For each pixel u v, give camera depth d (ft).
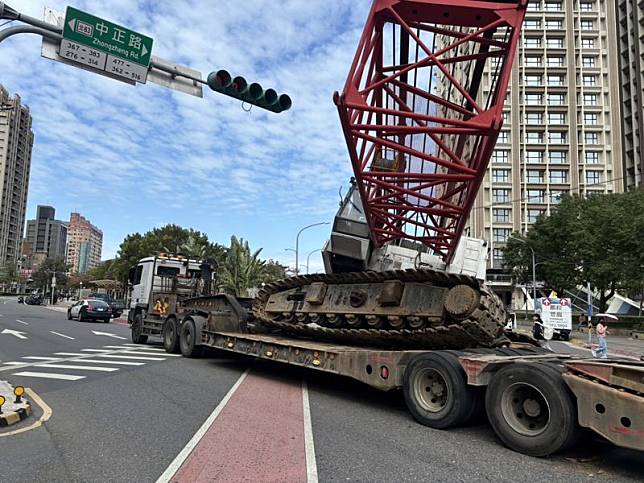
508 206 265.95
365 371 26.04
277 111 32.78
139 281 58.23
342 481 15.24
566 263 159.33
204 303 46.65
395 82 30.04
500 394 19.67
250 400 26.86
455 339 26.68
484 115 27.12
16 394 23.47
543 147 270.46
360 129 27.99
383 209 35.01
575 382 17.52
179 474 15.53
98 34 29.73
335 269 38.73
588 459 18.40
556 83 276.62
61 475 15.47
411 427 22.21
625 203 134.62
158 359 43.06
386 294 29.55
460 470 16.63
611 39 277.85
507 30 28.94
